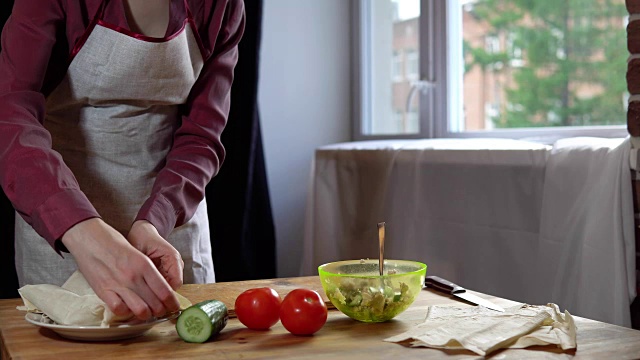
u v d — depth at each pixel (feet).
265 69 10.15
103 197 4.46
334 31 10.52
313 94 10.44
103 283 3.07
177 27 4.22
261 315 3.20
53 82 4.21
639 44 4.99
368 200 7.91
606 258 5.14
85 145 4.40
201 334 3.01
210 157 4.37
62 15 4.00
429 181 7.11
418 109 9.34
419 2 9.21
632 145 5.02
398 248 7.53
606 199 5.15
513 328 3.04
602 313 5.16
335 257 8.36
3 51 3.94
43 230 3.31
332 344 2.99
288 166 10.36
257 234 8.96
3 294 7.73
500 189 6.30
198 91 4.56
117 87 4.24
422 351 2.87
